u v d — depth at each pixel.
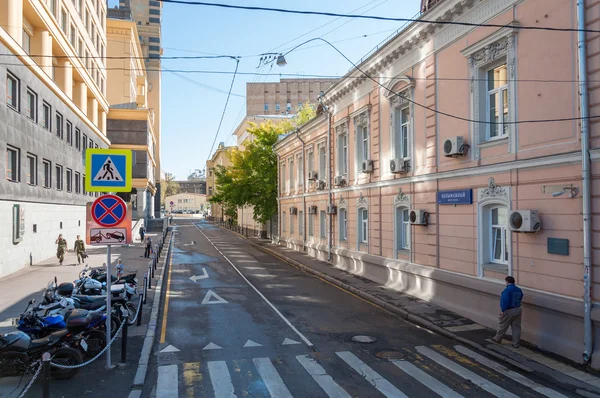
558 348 9.36
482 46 11.75
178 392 7.49
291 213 32.03
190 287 17.62
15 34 18.75
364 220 20.34
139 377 7.95
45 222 23.09
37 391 7.36
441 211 13.86
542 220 9.94
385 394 7.43
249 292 16.66
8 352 7.57
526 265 10.39
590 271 8.69
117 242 8.55
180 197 146.50
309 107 45.72
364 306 14.37
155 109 87.88
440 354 9.59
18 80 18.92
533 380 8.15
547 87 9.86
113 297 11.44
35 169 21.47
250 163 38.91
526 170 10.40
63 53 26.31
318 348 9.93
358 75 19.28
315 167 26.86
